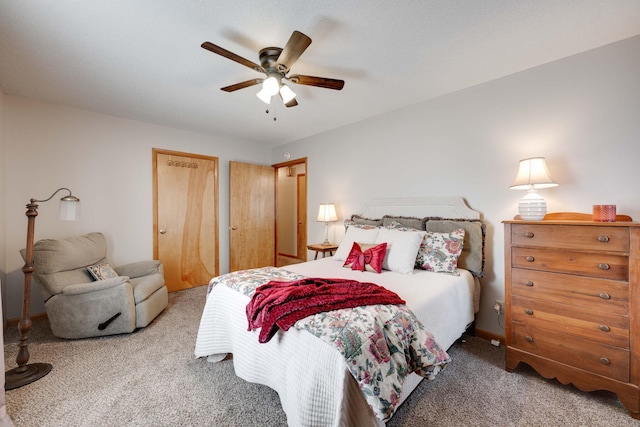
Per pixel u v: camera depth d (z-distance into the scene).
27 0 1.46
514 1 1.50
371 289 1.56
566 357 1.69
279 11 1.57
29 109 2.82
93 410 1.52
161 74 2.31
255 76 2.35
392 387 1.14
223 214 4.41
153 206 3.67
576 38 1.83
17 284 2.76
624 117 1.85
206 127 3.83
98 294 2.39
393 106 3.05
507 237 1.93
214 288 2.02
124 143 3.43
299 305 1.36
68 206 2.06
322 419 1.14
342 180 3.79
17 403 1.57
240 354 1.71
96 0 1.47
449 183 2.71
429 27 1.72
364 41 1.86
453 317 1.94
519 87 2.28
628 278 1.49
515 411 1.52
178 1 1.48
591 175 1.97
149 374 1.87
